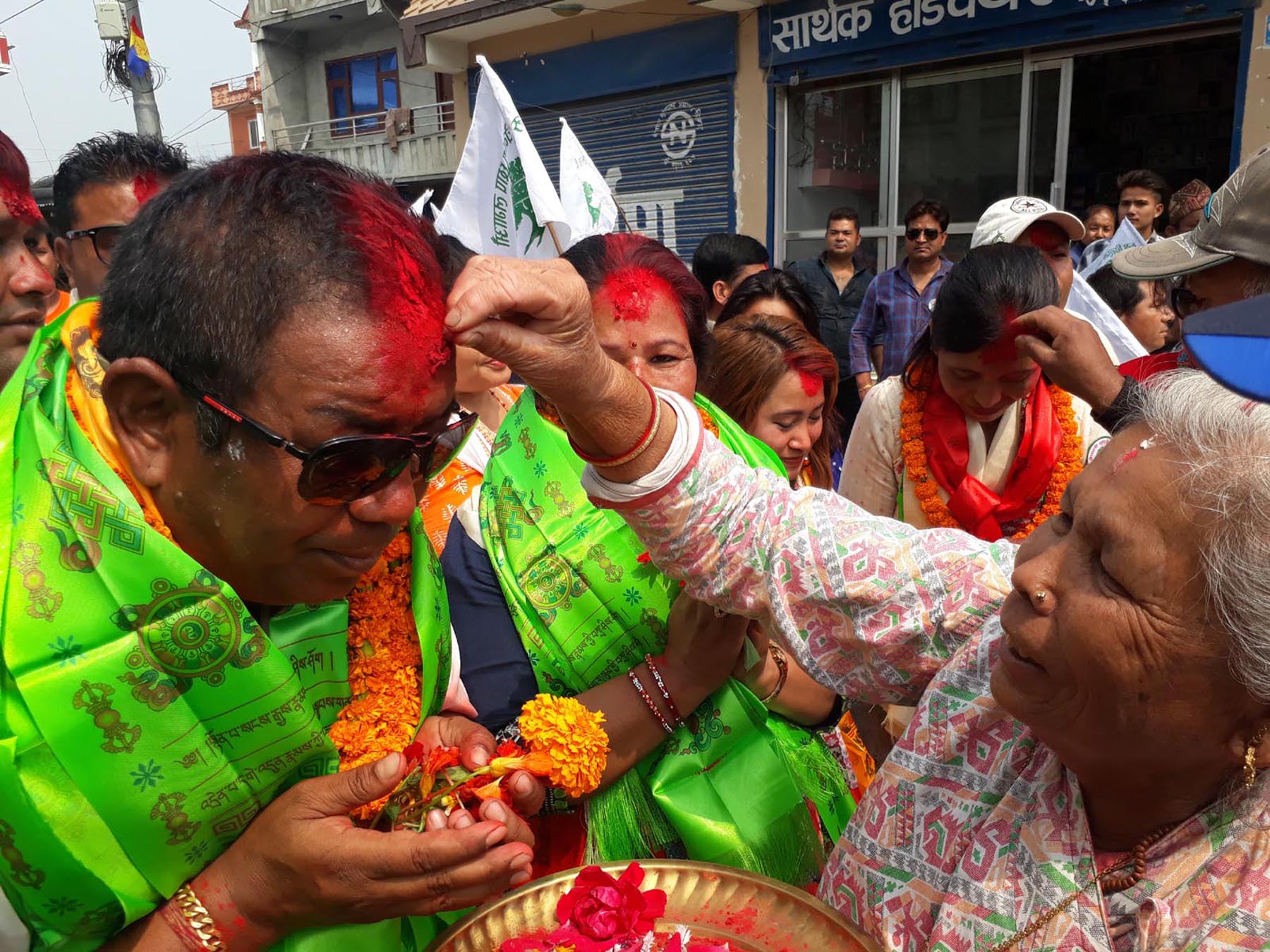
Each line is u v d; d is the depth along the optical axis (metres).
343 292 0.90
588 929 1.16
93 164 2.43
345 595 1.13
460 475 2.00
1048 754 1.08
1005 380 2.28
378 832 1.00
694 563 1.31
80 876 0.95
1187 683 0.87
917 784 1.17
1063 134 6.94
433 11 10.23
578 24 9.63
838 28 7.75
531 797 1.17
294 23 16.36
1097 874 1.00
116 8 10.20
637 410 1.18
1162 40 6.29
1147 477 0.87
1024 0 6.70
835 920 1.13
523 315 1.03
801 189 8.56
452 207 2.94
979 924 1.05
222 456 0.92
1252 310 0.77
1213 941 0.92
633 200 9.77
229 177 0.93
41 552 0.93
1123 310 4.20
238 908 1.02
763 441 2.20
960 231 7.66
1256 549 0.81
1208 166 7.00
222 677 0.98
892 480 2.65
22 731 0.92
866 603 1.24
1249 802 0.96
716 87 8.81
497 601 1.57
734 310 2.88
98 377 1.00
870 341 6.18
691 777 1.54
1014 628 0.97
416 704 1.27
